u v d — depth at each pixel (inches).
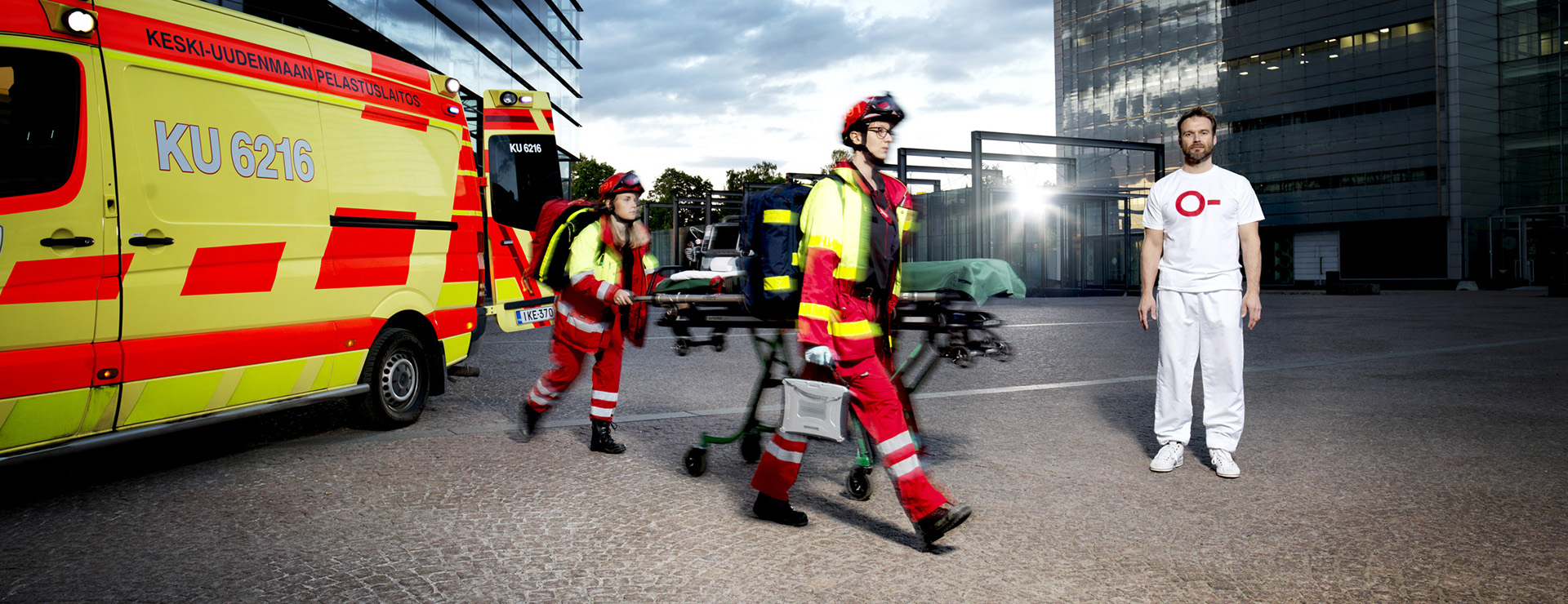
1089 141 1182.3
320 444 205.9
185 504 156.3
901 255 137.0
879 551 131.5
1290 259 1815.9
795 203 132.8
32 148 148.8
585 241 192.7
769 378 182.2
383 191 223.6
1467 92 1595.7
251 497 161.0
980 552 130.6
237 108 184.7
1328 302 943.0
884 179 135.5
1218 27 1871.3
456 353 249.4
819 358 123.8
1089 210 2014.0
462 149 258.2
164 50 170.7
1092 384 299.1
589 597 114.2
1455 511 149.6
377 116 224.4
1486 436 211.0
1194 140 174.9
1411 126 1614.2
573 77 1775.3
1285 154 1788.9
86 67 156.6
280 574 122.7
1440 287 1565.0
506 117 441.4
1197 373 322.3
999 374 323.9
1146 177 1982.0
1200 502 155.9
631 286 197.5
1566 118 1563.7
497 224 410.3
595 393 197.6
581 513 151.6
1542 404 255.8
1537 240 1487.5
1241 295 175.9
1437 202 1587.1
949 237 1245.7
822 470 180.7
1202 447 202.1
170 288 169.2
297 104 199.9
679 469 182.7
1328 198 1732.3
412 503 157.5
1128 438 210.5
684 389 292.4
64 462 187.9
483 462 188.2
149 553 131.0
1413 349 410.3
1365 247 1701.5
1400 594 113.7
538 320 402.9
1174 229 177.2
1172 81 1952.5
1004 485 167.9
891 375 137.2
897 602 112.1
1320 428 222.2
